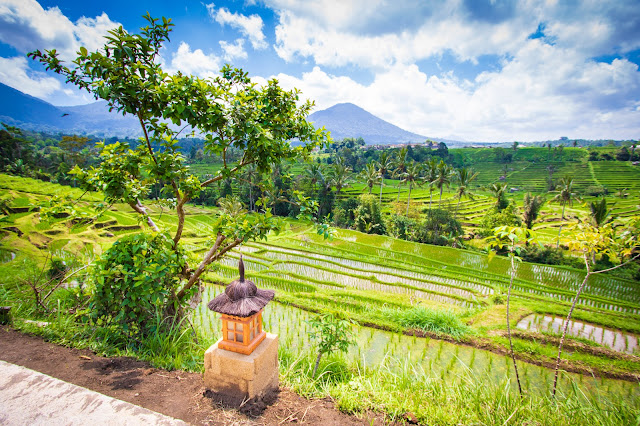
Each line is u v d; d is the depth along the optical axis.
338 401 4.12
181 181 6.18
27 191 35.69
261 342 4.07
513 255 5.52
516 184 94.50
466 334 13.23
